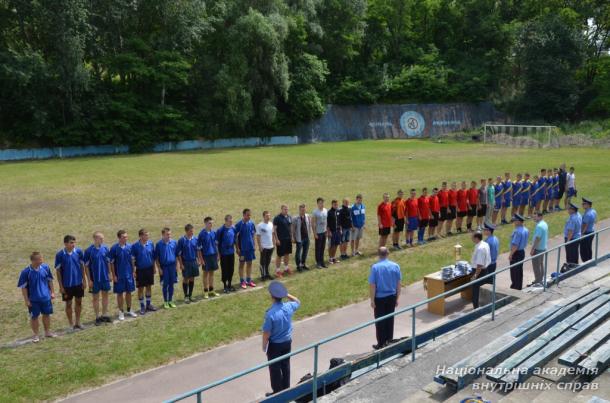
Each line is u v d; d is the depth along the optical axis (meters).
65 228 21.62
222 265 14.16
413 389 7.80
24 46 53.69
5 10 51.81
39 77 50.25
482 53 85.75
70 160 49.12
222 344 10.66
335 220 16.81
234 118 62.62
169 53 58.72
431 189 29.98
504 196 22.48
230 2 63.22
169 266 12.84
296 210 24.59
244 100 62.03
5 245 19.06
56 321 12.17
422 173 37.50
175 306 13.03
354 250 18.03
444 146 63.97
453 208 20.73
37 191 30.73
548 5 84.00
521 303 11.09
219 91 61.81
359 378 8.16
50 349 10.43
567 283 12.41
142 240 12.52
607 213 23.34
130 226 21.84
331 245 16.94
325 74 74.31
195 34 59.69
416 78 79.94
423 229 19.44
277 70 64.25
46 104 53.25
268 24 60.88
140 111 58.94
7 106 52.94
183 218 23.28
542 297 11.41
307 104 70.56
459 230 21.55
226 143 65.50
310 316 12.22
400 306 12.84
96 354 10.15
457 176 35.62
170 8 57.88
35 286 10.77
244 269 16.31
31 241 19.59
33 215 24.08
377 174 37.22
